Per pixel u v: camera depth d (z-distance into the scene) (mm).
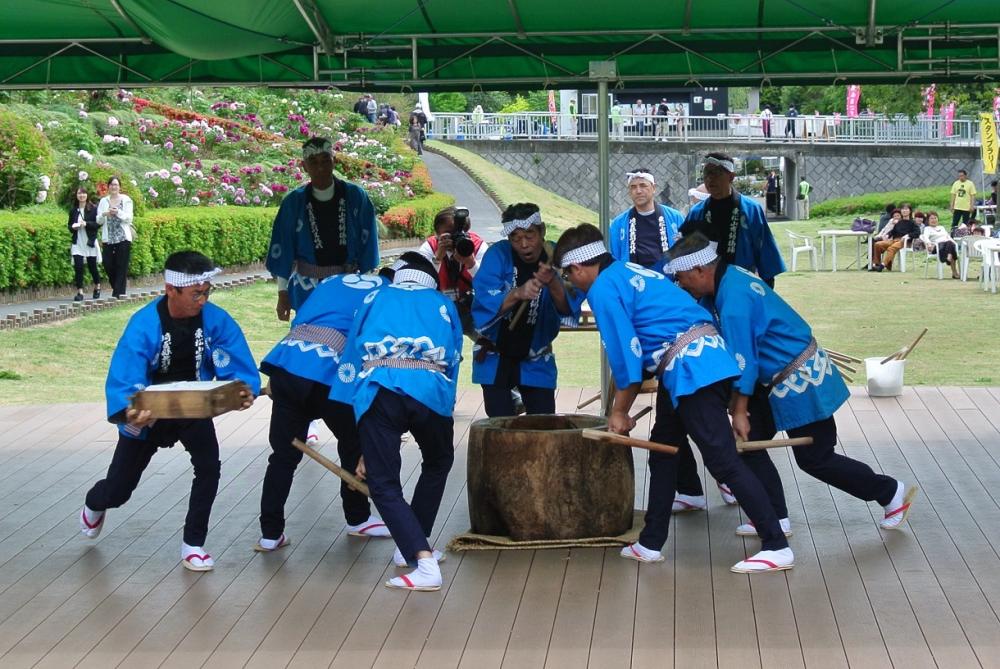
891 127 44219
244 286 19953
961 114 44250
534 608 5070
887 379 9648
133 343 5391
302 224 7758
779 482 5992
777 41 8898
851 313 16469
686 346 5348
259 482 7410
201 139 26734
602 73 8430
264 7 8133
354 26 8664
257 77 9312
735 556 5750
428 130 44312
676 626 4820
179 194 22781
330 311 5930
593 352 13758
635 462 7820
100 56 8984
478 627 4863
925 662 4414
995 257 18953
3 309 15344
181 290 5371
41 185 18781
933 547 5832
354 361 5457
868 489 6035
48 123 22984
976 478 7164
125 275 17062
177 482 7414
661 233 7410
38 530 6434
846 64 9055
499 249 6426
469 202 34562
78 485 7398
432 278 5578
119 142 24312
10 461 8047
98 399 11023
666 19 8547
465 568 5625
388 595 5289
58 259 16844
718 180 7148
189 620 5031
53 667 4559
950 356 12633
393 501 5363
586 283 5559
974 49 8945
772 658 4477
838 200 41688
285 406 5906
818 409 5793
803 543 5945
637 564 5629
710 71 9047
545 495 5848
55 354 13414
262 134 28812
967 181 27859
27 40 8859
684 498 6566
